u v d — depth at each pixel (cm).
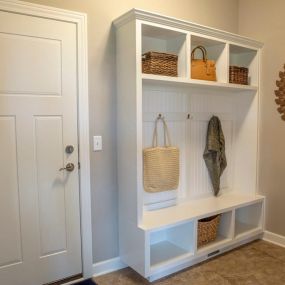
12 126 199
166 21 226
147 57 231
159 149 253
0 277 202
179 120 279
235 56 323
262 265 256
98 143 235
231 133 324
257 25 305
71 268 229
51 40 209
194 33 246
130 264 237
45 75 208
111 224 247
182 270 248
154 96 261
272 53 294
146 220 237
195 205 278
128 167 232
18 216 205
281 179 294
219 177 303
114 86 240
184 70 245
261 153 309
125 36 227
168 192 275
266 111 302
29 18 200
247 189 320
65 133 219
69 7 215
